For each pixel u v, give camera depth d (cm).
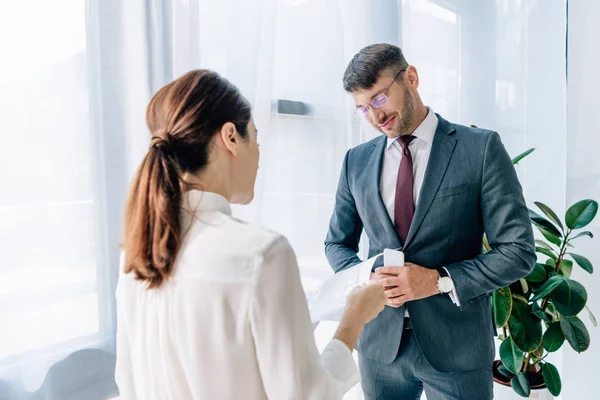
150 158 70
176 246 68
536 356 193
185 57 144
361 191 144
